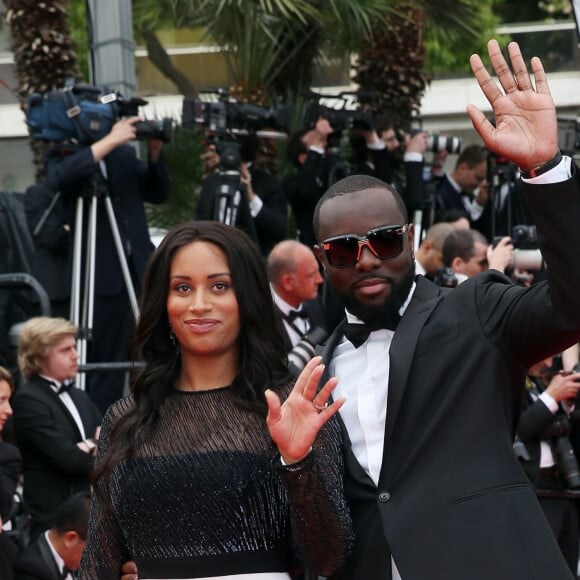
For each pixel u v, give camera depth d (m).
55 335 10.14
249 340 5.51
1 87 23.02
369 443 5.52
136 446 5.34
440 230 11.65
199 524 5.22
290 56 16.77
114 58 13.91
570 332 5.07
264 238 13.02
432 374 5.41
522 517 5.17
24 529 9.81
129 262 11.80
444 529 5.20
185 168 15.72
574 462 10.53
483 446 5.28
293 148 13.78
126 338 11.73
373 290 5.58
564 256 4.96
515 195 14.42
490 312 5.42
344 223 5.58
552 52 24.00
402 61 17.09
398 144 15.48
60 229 11.91
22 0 15.56
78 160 11.23
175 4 16.73
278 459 5.03
